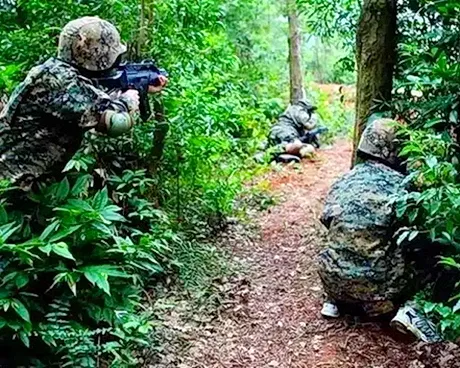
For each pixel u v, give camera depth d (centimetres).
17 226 262
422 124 333
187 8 426
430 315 313
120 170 401
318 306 363
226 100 545
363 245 321
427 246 321
